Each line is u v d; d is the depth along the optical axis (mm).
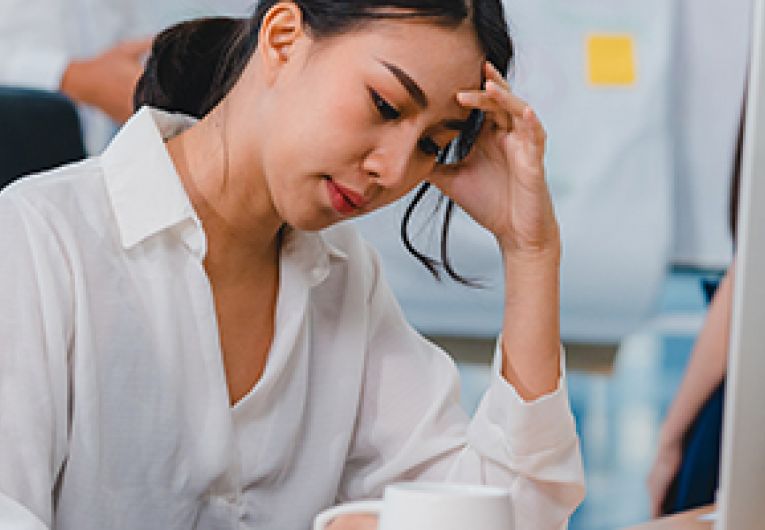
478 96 1465
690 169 5164
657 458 3102
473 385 5074
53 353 1445
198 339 1561
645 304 5109
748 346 1326
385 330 1822
